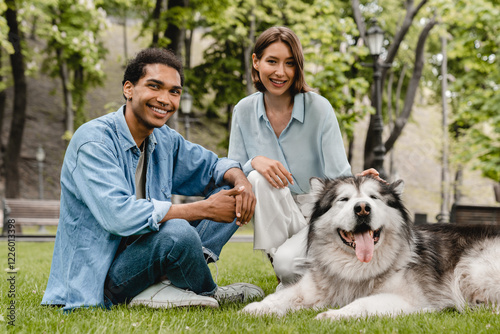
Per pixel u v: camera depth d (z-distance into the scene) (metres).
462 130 20.00
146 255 2.83
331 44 16.45
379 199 3.26
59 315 2.59
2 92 22.64
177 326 2.39
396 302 2.99
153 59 3.04
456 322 2.55
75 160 2.91
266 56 3.75
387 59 17.73
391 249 3.23
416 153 34.03
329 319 2.63
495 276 3.35
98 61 19.25
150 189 3.24
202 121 32.19
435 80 25.69
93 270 2.84
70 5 17.23
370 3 23.11
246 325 2.44
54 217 15.22
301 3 17.39
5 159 19.08
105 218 2.75
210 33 24.53
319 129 3.94
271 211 3.63
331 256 3.31
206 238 3.49
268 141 4.06
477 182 24.12
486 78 18.50
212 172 3.56
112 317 2.54
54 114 31.64
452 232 3.76
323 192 3.46
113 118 3.10
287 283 3.68
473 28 17.12
